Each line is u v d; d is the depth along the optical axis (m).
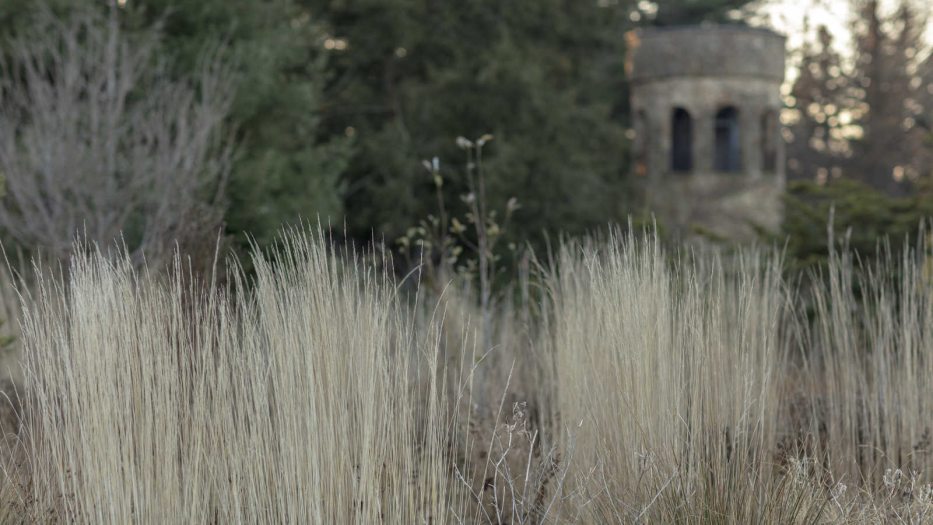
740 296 3.90
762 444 3.63
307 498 3.06
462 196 6.26
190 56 11.32
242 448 3.14
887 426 4.43
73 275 3.26
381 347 3.18
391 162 18.08
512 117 18.77
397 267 7.62
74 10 10.08
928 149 27.86
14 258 7.47
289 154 13.83
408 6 18.52
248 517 3.13
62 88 8.57
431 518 3.28
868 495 3.92
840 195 9.01
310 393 3.06
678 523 3.39
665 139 24.61
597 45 21.48
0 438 3.72
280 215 11.18
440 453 3.24
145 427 3.09
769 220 24.66
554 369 4.85
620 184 22.47
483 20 19.56
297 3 18.81
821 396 4.80
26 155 8.31
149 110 9.79
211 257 4.62
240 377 3.19
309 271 3.17
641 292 3.68
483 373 5.05
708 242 7.15
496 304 6.52
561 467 3.82
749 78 24.48
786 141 35.00
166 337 3.21
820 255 8.28
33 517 3.19
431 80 19.19
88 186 7.95
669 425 3.53
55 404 3.17
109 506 3.04
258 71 12.04
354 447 3.14
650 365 3.60
